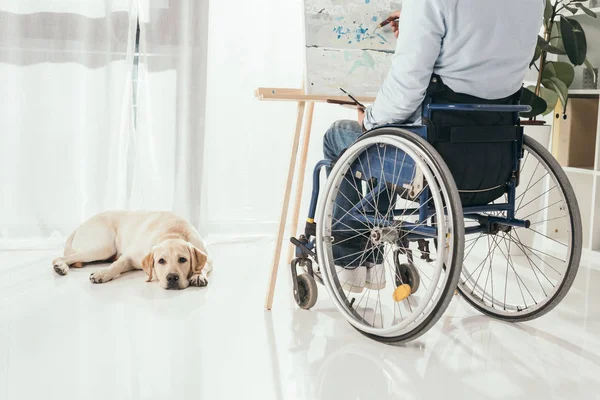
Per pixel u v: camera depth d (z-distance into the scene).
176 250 2.41
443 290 1.70
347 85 2.26
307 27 2.26
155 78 3.03
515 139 1.89
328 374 1.65
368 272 2.18
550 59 3.41
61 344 1.81
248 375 1.64
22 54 2.90
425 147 1.70
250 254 2.96
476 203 1.92
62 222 3.01
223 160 3.17
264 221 3.25
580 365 1.73
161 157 3.08
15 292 2.31
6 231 2.97
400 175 1.84
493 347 1.86
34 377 1.59
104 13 2.94
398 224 1.88
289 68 3.17
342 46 2.29
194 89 3.05
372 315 2.13
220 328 1.98
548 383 1.61
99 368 1.65
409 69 1.70
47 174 2.98
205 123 3.09
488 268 2.78
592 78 3.24
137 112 3.05
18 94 2.92
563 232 3.30
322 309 2.21
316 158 3.24
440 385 1.60
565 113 3.07
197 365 1.69
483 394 1.55
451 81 1.74
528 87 3.05
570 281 1.92
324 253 2.04
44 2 2.89
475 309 2.22
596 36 3.21
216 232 3.21
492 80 1.75
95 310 2.12
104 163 3.00
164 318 2.06
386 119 1.86
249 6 3.10
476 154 1.82
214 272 2.65
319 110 3.21
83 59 2.96
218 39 3.09
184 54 3.03
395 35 2.39
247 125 3.17
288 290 2.41
